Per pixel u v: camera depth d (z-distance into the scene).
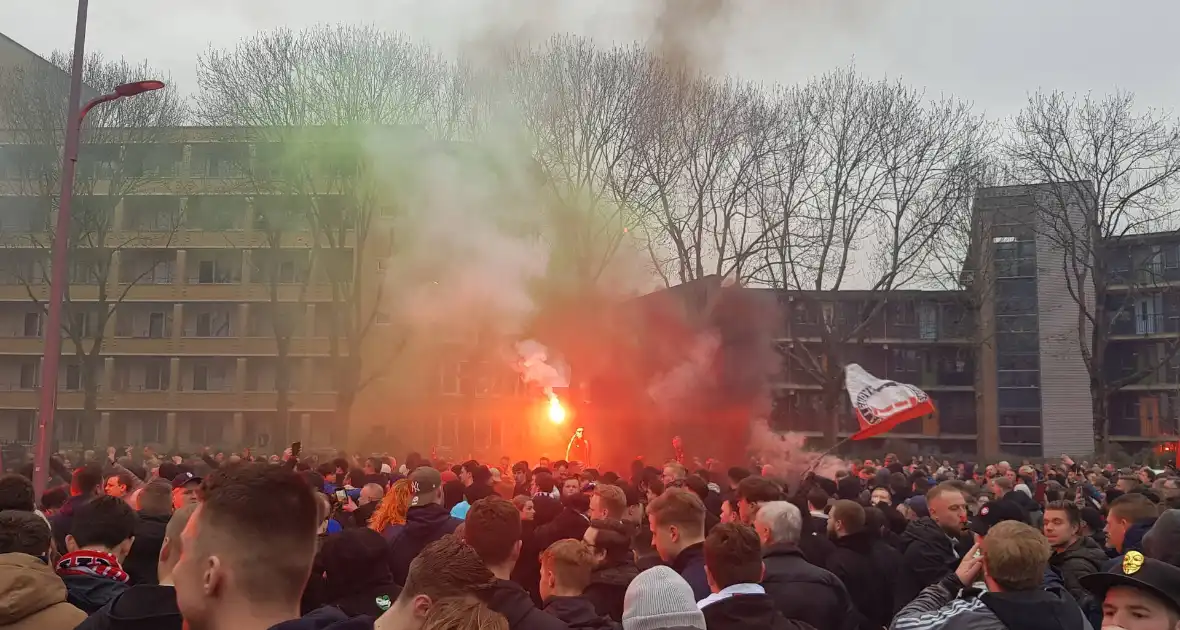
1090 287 47.31
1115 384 34.16
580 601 4.62
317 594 4.70
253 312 48.88
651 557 6.12
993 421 48.06
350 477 12.55
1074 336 47.28
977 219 35.44
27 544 3.93
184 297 48.97
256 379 48.53
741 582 4.34
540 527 6.49
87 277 49.22
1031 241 46.44
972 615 3.77
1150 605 3.59
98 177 36.88
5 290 49.28
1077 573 5.83
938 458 40.78
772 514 5.45
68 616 3.32
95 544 4.25
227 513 2.39
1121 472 20.86
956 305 47.94
